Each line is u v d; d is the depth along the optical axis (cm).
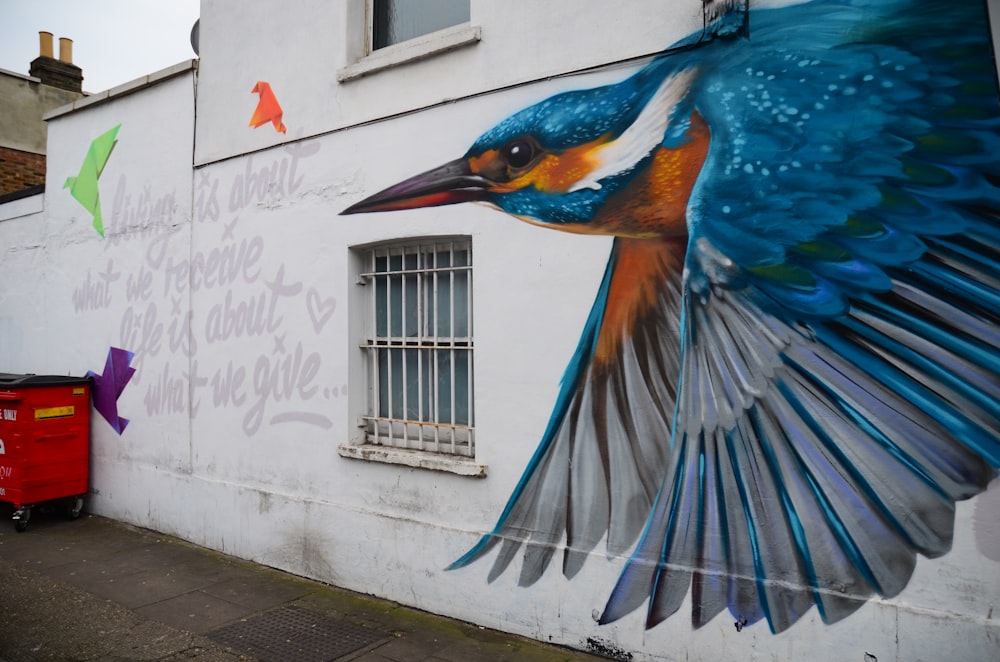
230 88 648
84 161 809
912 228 336
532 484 446
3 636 467
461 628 465
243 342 627
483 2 480
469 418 495
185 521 675
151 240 722
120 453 752
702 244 392
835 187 355
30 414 724
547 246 446
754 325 375
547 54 450
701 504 387
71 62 1297
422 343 523
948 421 323
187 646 448
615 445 417
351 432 549
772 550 364
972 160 324
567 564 430
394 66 525
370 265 559
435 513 493
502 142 468
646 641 399
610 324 421
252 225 624
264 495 602
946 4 330
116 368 758
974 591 314
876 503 338
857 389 345
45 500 738
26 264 888
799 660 353
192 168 681
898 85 340
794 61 366
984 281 319
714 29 387
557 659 415
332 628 470
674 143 403
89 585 561
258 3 625
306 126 583
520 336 455
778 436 366
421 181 508
